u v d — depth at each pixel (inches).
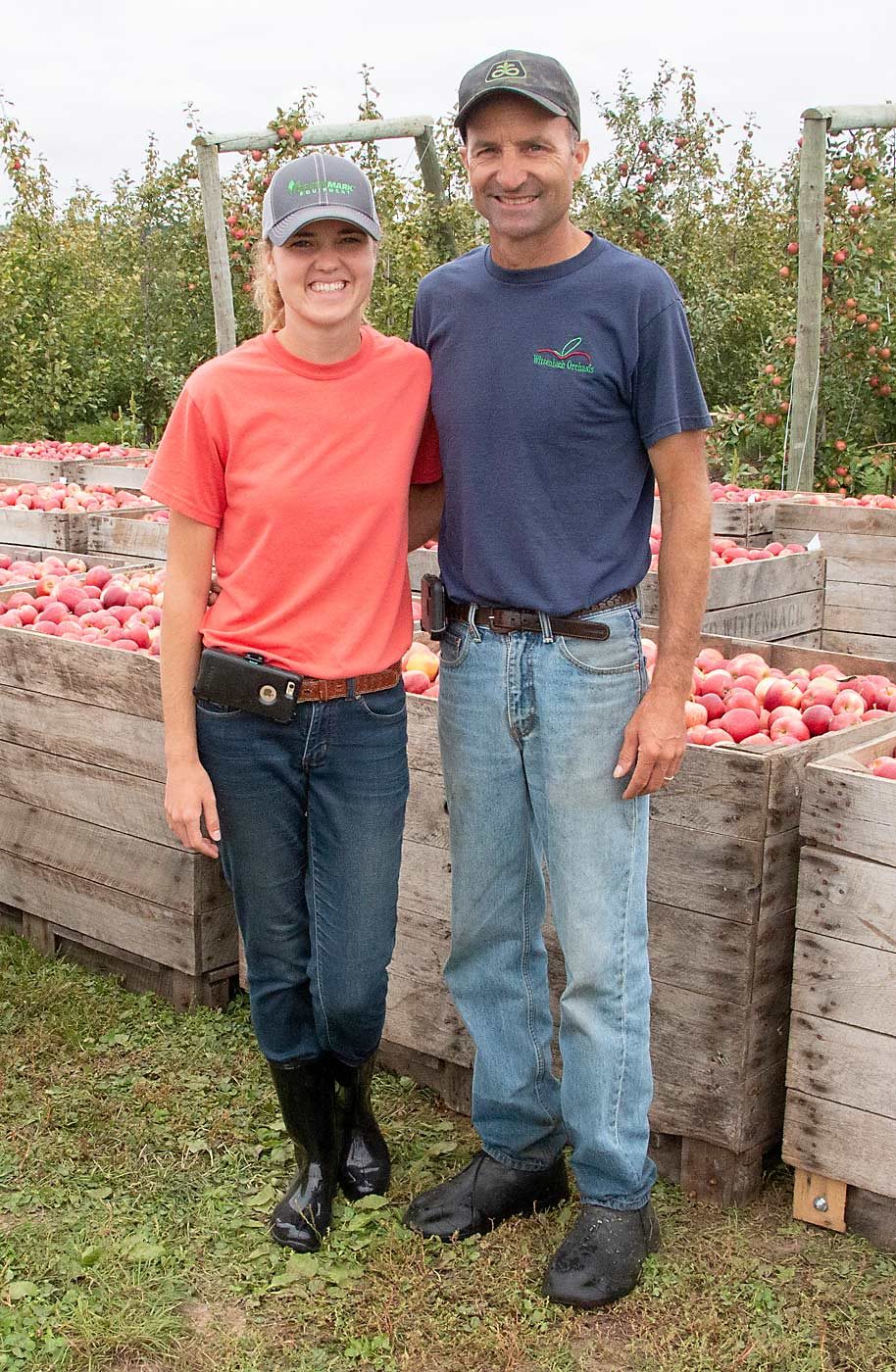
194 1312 103.9
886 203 387.5
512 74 90.4
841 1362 97.5
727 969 112.0
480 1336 100.1
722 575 215.2
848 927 106.0
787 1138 112.3
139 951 155.2
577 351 95.1
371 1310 103.0
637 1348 99.3
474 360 98.1
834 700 140.8
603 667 98.9
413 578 227.1
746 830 109.4
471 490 100.0
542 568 98.6
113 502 301.6
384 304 462.6
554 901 104.1
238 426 97.9
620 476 98.6
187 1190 118.8
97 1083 136.6
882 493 386.0
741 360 538.6
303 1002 110.6
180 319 600.4
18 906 170.2
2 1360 97.8
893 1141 106.2
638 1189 106.7
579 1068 104.3
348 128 394.6
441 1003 131.3
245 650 101.7
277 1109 131.3
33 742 163.3
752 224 610.9
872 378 390.0
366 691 102.6
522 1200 113.7
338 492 98.8
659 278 95.0
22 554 274.1
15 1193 118.3
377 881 106.1
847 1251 109.4
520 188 92.9
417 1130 128.7
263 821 103.8
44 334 576.4
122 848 155.2
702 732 129.3
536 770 102.3
